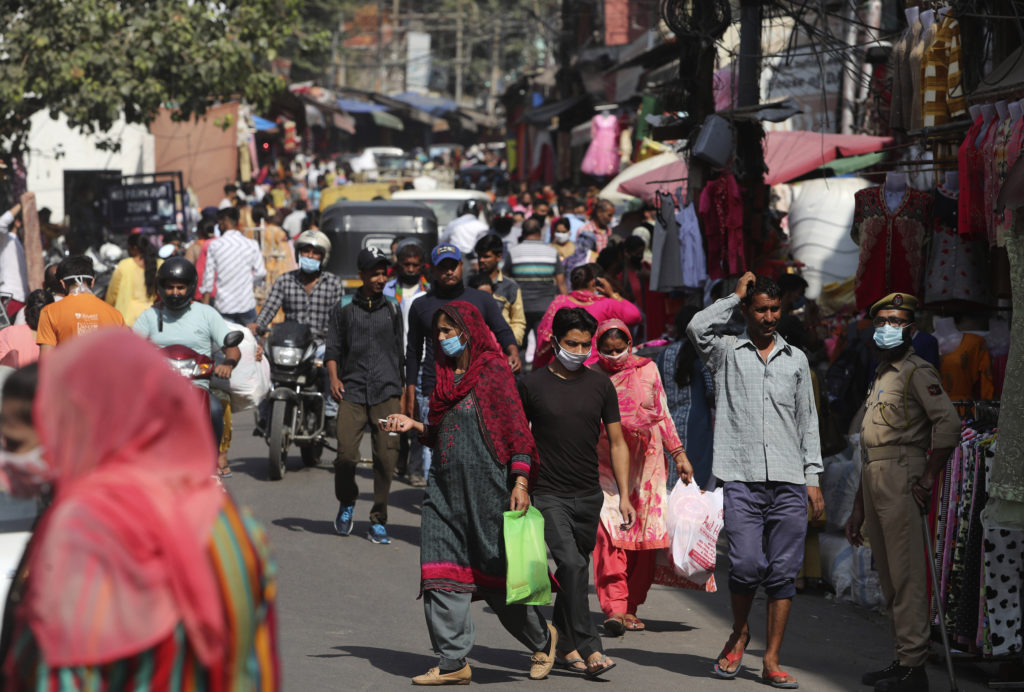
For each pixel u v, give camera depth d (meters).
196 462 6.09
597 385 15.77
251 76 53.03
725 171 27.50
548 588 14.47
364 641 16.58
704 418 20.77
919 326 24.89
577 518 15.58
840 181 37.84
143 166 68.62
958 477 16.91
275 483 27.72
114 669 5.84
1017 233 15.15
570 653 15.84
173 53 49.84
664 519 17.75
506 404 14.76
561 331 15.52
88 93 48.44
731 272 27.47
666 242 31.17
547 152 93.44
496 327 21.83
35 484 6.79
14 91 47.53
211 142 75.88
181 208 55.97
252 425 37.31
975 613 16.66
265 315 29.06
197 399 6.14
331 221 43.41
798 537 15.83
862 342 23.98
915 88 22.12
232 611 6.04
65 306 19.38
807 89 45.75
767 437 15.89
